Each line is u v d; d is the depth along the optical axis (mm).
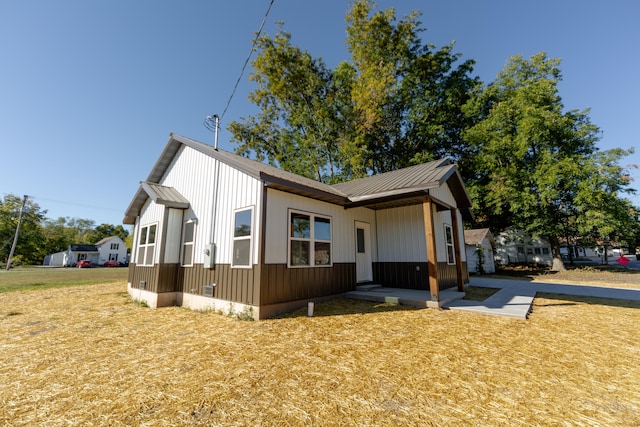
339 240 7715
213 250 6750
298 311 6004
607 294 8633
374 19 19594
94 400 2459
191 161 8406
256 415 2195
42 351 3793
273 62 20969
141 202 9336
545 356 3461
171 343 4105
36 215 40438
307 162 22406
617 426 2029
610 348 3744
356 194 7328
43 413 2252
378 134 20328
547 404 2344
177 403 2395
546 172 17375
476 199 19812
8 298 8891
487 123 19359
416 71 20344
